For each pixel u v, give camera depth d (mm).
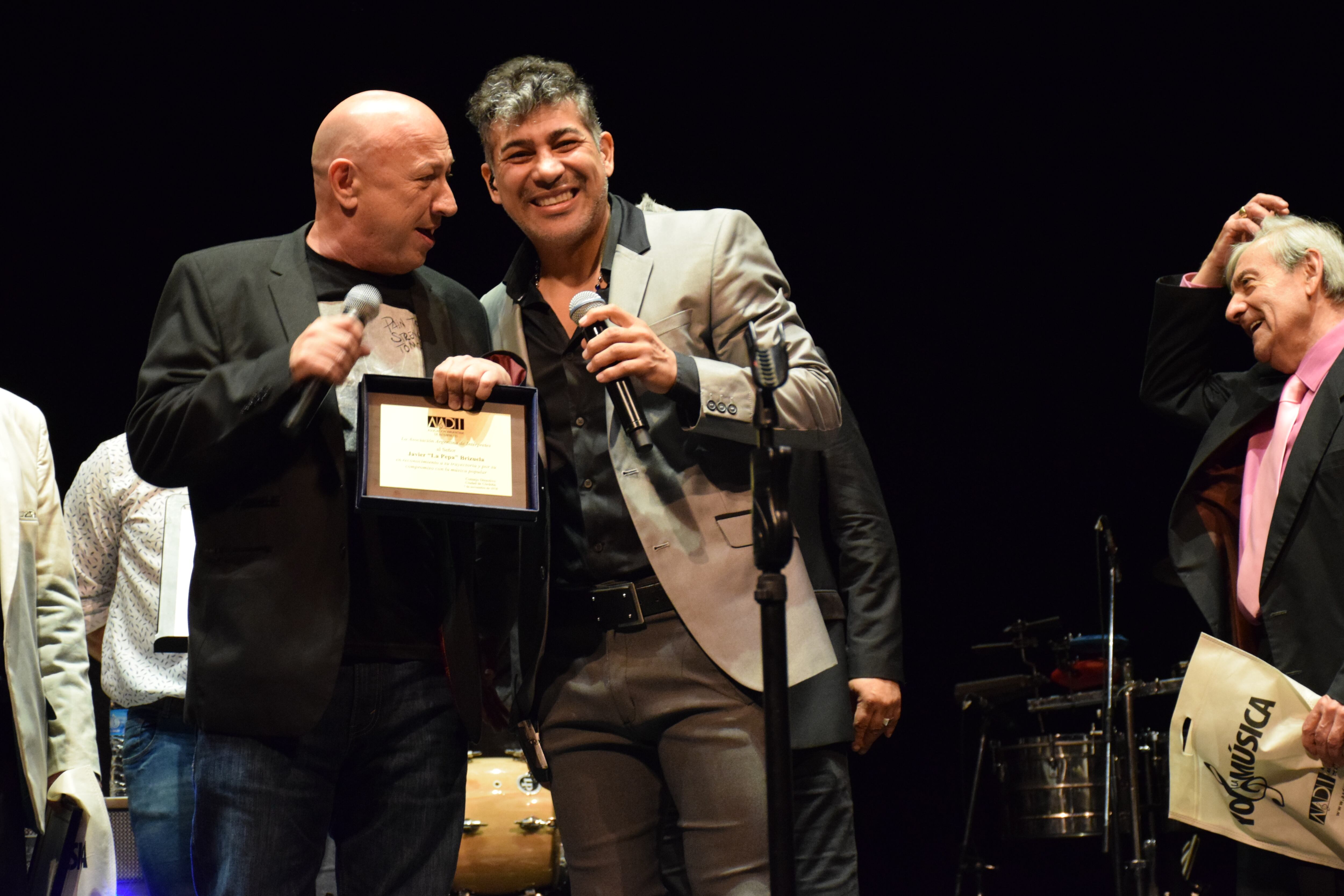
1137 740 5871
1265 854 2912
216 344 2242
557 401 2469
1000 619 7793
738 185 7289
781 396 2324
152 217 6473
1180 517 3219
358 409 2141
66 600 2787
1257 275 3090
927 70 7176
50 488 2824
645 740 2428
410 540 2262
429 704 2262
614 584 2393
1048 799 6305
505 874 4637
